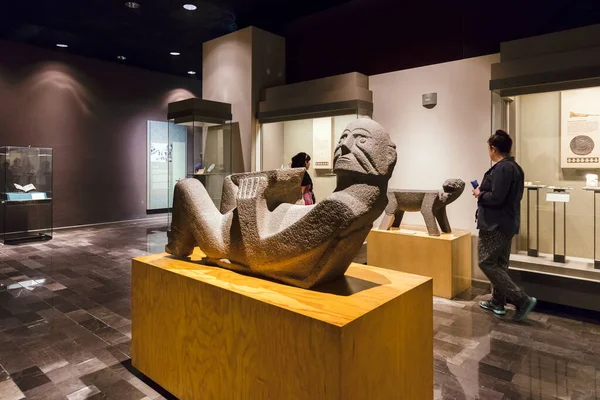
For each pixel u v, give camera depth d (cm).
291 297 187
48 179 777
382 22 560
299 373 168
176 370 233
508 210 356
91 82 878
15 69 772
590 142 397
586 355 298
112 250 666
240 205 228
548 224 426
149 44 786
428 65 499
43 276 514
